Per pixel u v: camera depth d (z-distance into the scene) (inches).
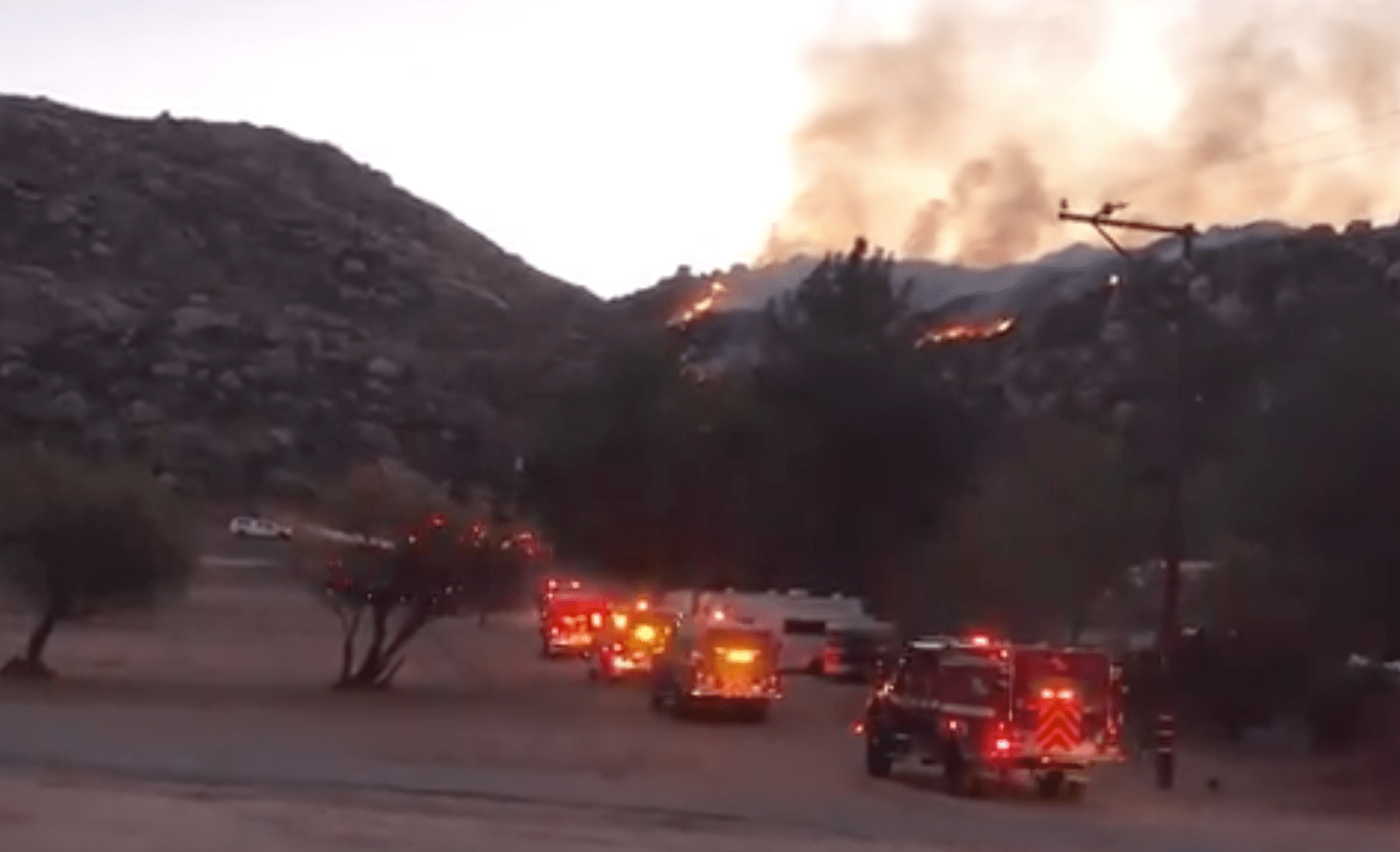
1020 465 2281.0
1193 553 2012.8
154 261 7121.1
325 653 2420.0
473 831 860.0
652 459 2874.0
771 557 2851.9
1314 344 1608.0
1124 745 1327.5
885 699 1314.0
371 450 5669.3
